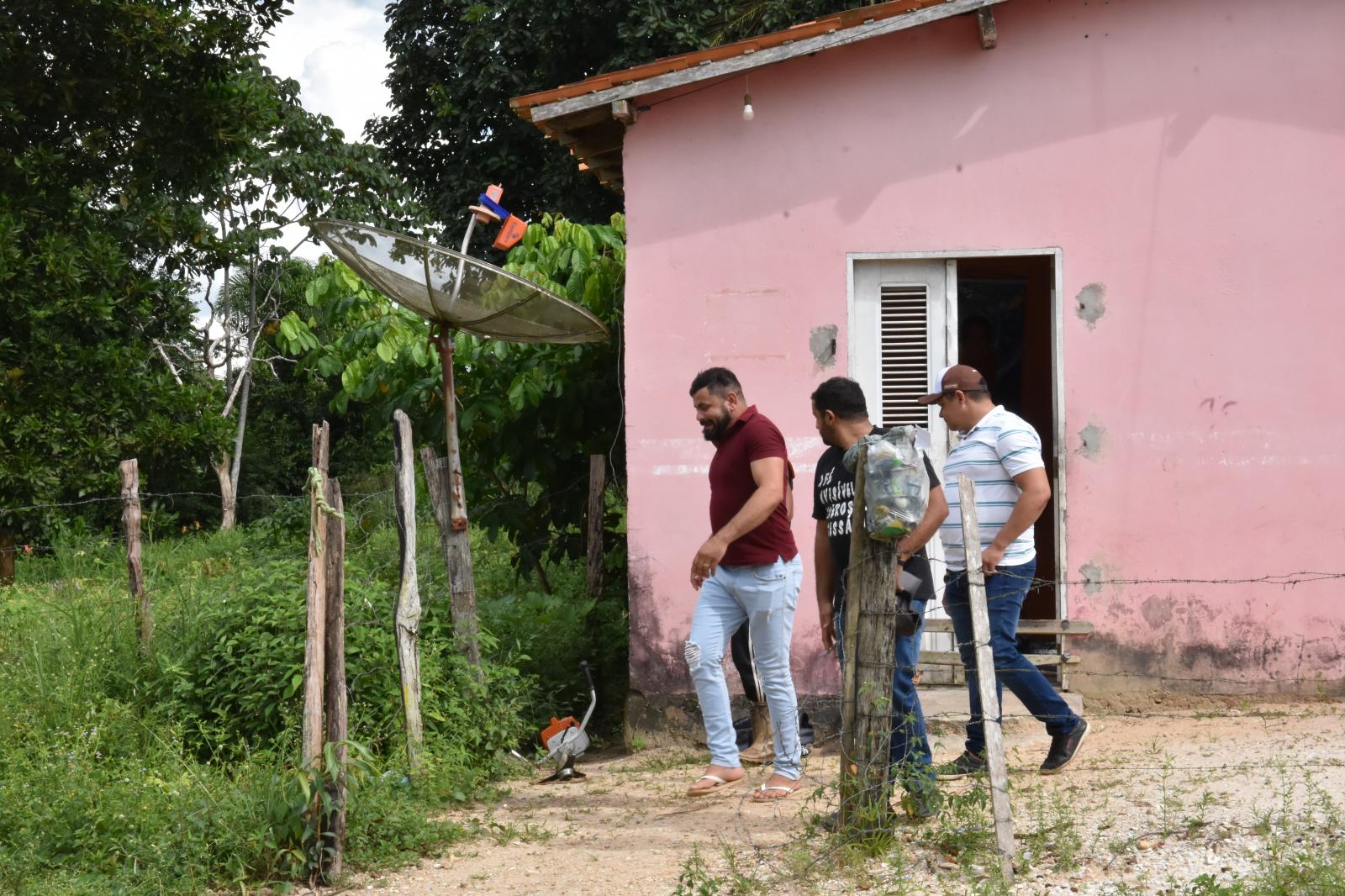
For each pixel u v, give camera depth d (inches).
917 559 194.1
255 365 1180.5
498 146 794.2
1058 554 281.3
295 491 1230.3
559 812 228.8
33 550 597.6
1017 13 281.9
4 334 595.2
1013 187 282.5
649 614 284.2
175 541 697.6
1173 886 159.6
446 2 818.8
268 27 637.9
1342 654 274.5
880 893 165.2
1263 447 277.1
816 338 283.4
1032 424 376.5
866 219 284.0
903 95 283.9
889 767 183.6
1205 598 277.3
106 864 190.4
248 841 190.7
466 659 270.7
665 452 284.4
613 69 700.0
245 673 257.4
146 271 786.8
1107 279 280.8
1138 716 268.8
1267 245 278.2
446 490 279.3
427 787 229.9
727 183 285.4
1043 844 177.0
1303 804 185.6
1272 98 278.8
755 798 223.5
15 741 240.2
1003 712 271.4
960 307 372.8
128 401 644.1
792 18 639.1
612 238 357.1
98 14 583.2
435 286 273.1
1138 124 280.8
